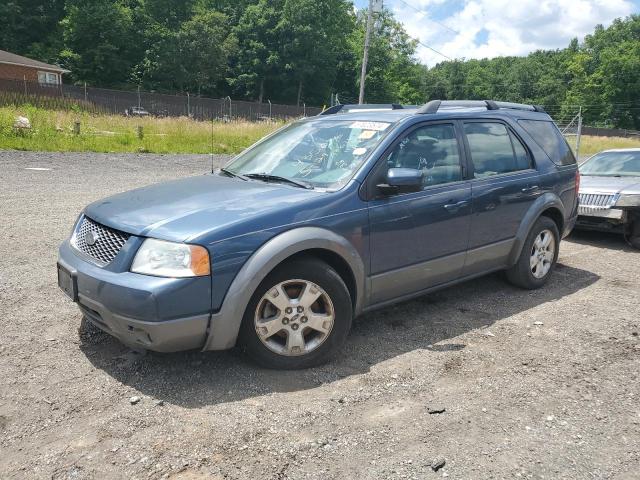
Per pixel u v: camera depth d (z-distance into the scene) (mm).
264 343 3395
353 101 74000
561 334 4227
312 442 2744
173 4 67062
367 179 3797
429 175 4238
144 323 2992
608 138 45938
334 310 3557
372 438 2793
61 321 4133
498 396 3248
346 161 3953
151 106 33406
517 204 4938
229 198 3588
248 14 70000
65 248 3678
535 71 90938
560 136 5855
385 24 69562
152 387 3230
